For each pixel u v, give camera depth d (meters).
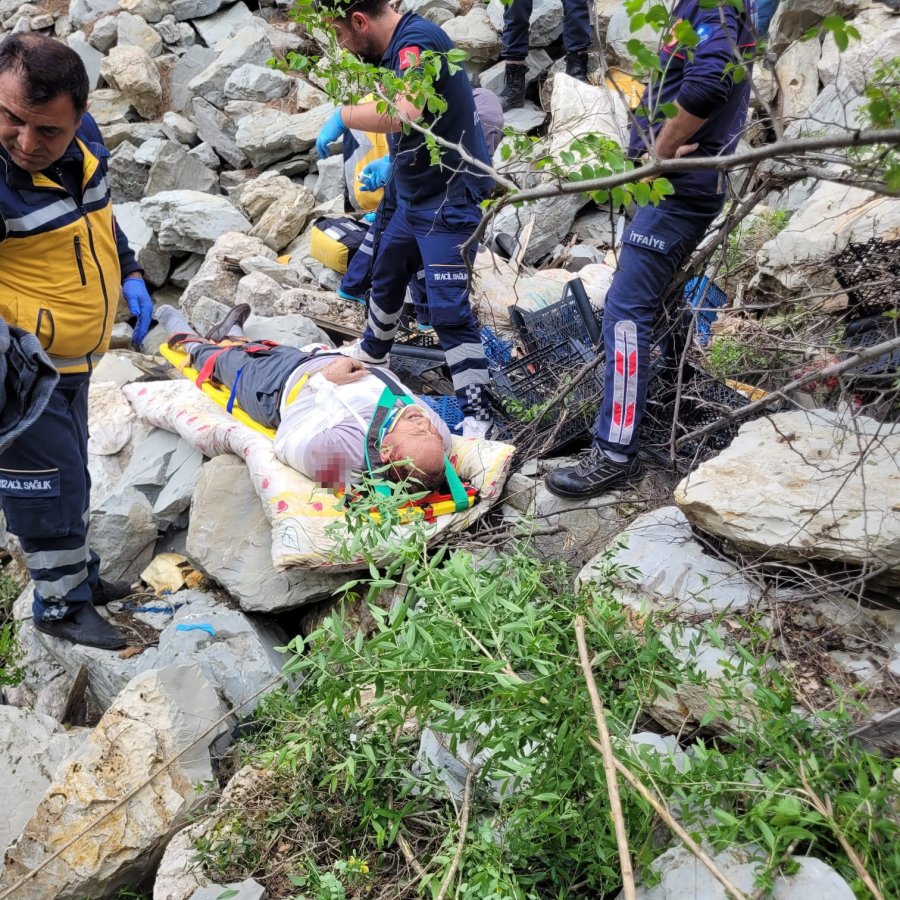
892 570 2.55
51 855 2.65
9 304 2.97
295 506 3.51
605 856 2.00
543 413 3.87
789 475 2.83
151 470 4.18
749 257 4.56
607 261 5.52
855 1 5.62
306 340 4.94
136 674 3.33
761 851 1.93
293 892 2.39
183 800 2.74
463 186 3.72
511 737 2.04
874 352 2.36
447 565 2.32
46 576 3.42
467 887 2.00
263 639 3.52
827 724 2.17
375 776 2.44
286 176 7.79
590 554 3.34
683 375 3.78
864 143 1.66
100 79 9.40
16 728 3.12
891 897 1.77
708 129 2.97
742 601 2.71
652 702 2.34
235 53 8.58
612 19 6.54
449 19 7.97
